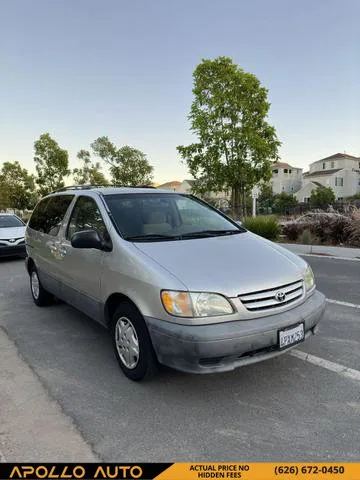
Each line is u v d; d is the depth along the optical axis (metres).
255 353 3.17
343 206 15.88
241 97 18.53
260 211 33.78
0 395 3.47
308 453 2.67
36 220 6.12
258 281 3.25
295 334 3.30
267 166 18.91
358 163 59.09
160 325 3.15
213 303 3.08
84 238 3.81
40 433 2.92
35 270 6.14
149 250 3.60
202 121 18.72
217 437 2.85
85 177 39.78
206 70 18.61
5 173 44.94
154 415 3.13
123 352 3.72
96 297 4.06
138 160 39.38
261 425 2.97
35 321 5.46
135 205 4.43
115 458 2.67
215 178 19.17
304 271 3.70
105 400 3.36
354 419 3.03
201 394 3.43
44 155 35.19
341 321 5.17
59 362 4.12
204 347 2.97
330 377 3.68
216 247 3.77
